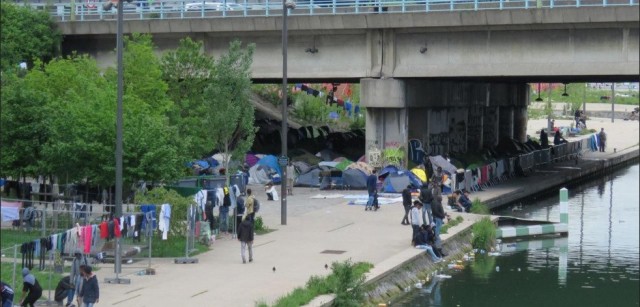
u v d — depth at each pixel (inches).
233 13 2358.5
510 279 1316.4
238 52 1739.7
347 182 2107.5
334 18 2170.3
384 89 2174.0
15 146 1517.0
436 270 1341.0
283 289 1045.2
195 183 1704.0
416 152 2236.7
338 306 1016.2
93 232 1092.5
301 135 2824.8
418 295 1191.6
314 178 2159.2
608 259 1494.8
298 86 3378.4
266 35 2272.4
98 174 1450.5
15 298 994.7
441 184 1993.1
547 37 2036.2
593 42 1996.8
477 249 1546.5
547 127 3922.2
